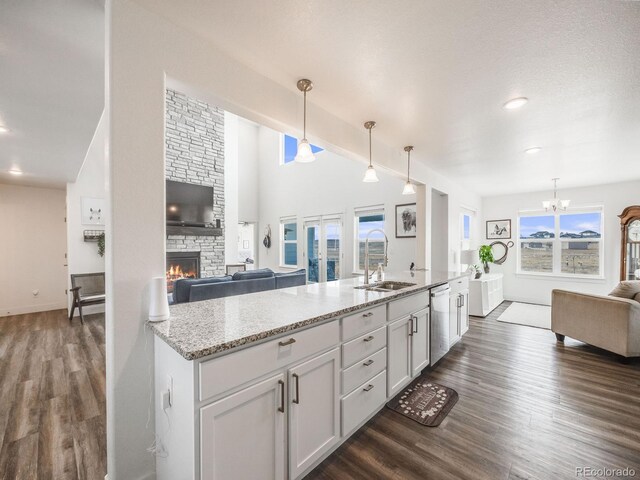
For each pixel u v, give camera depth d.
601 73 1.89
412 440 1.81
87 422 1.98
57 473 1.55
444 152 3.53
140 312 1.41
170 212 5.22
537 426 1.94
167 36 1.49
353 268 6.08
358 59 1.79
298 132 2.24
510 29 1.52
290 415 1.39
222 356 1.14
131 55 1.37
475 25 1.49
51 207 5.43
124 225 1.36
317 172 6.82
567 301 3.54
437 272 3.89
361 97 2.26
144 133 1.41
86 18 1.46
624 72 1.88
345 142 2.67
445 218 4.96
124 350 1.36
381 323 2.06
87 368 2.83
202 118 5.79
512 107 2.38
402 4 1.36
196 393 1.08
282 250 7.87
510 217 6.25
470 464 1.61
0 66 1.84
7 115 2.51
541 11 1.39
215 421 1.12
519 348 3.44
